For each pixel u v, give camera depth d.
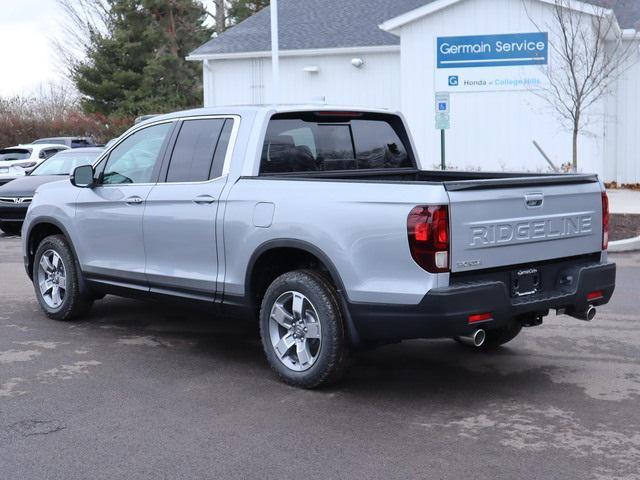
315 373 5.71
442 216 5.10
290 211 5.78
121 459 4.63
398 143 7.37
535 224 5.63
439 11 20.61
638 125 20.77
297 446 4.82
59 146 20.94
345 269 5.46
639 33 19.77
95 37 41.25
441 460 4.59
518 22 20.03
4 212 14.95
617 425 5.12
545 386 5.96
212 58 24.84
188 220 6.52
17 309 8.64
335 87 24.25
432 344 7.23
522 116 20.39
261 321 6.04
